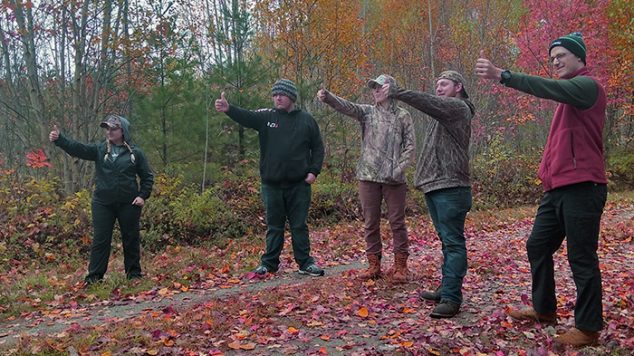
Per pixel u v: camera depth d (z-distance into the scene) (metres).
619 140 21.08
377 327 4.36
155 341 4.02
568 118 3.73
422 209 13.57
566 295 5.20
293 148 6.34
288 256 7.78
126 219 6.38
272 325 4.40
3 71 14.62
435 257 7.71
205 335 4.16
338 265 7.48
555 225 3.98
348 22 16.36
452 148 4.56
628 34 17.20
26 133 13.73
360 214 12.45
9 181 10.83
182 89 12.50
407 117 5.62
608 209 13.31
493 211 14.36
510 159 17.62
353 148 15.45
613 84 18.41
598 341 3.78
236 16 14.00
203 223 10.32
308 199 6.59
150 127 12.47
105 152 6.31
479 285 5.76
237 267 7.21
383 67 26.33
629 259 7.30
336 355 3.78
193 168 12.15
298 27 15.74
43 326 4.74
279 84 6.28
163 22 13.06
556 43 3.85
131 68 14.67
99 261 6.27
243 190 12.23
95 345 3.97
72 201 9.95
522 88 3.49
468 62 22.42
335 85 16.84
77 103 12.59
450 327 4.23
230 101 12.92
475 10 25.27
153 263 7.88
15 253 8.76
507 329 4.16
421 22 25.66
